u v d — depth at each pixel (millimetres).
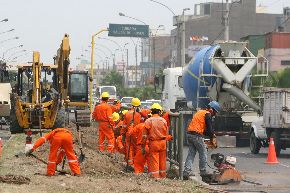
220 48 78938
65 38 77312
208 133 43969
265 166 57688
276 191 40156
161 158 43625
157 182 39312
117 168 48500
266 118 70438
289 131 68812
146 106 147250
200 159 43969
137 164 46094
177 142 45625
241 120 79375
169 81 101938
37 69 77438
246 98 79562
